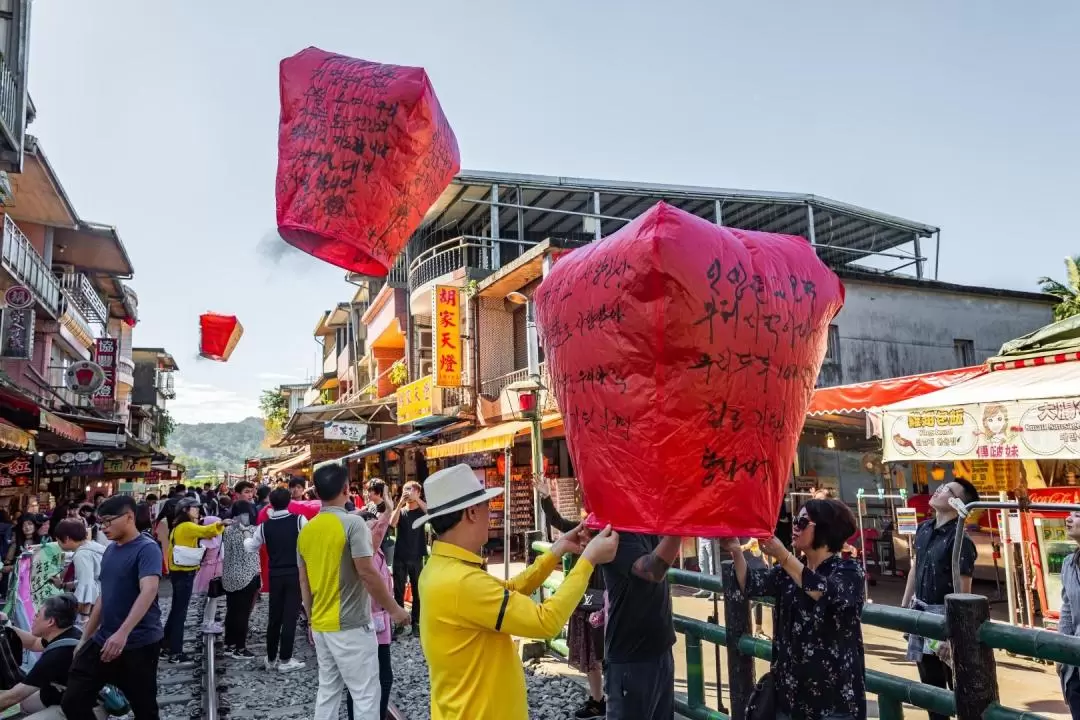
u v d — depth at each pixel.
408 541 8.37
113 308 30.55
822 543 2.92
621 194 19.11
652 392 2.01
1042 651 2.26
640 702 3.50
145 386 43.84
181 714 5.75
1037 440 5.92
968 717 2.42
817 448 12.34
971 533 9.30
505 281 17.06
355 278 27.75
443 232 21.38
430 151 2.91
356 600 4.32
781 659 2.89
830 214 20.80
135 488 28.97
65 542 6.40
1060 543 6.82
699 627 3.95
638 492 2.02
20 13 11.38
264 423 49.56
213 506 14.74
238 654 7.59
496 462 16.88
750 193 19.53
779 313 2.10
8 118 10.99
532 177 18.31
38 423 12.57
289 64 3.03
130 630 4.07
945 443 6.61
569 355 2.23
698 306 1.99
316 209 2.82
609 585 3.63
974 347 17.11
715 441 1.99
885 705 2.98
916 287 16.69
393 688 6.21
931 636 2.63
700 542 10.06
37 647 5.05
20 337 14.59
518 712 2.58
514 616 2.45
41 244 19.12
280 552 7.06
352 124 2.83
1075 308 18.75
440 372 17.58
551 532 8.09
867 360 15.86
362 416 23.42
